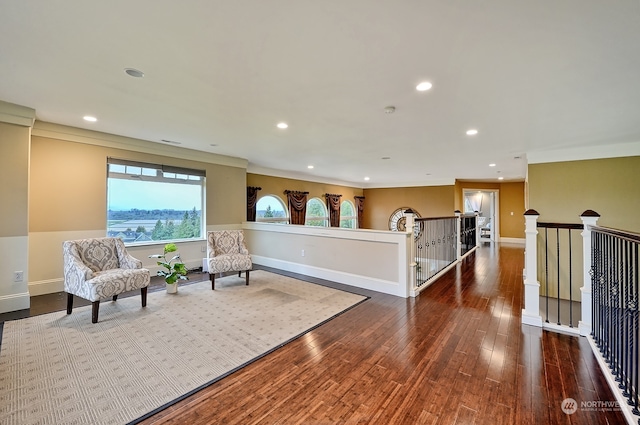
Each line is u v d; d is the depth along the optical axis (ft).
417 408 5.57
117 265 11.58
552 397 5.90
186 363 7.10
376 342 8.29
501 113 9.87
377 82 7.71
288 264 17.40
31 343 8.03
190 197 17.69
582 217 8.84
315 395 5.95
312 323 9.61
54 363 7.02
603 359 6.97
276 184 24.97
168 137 14.02
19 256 10.68
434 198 30.32
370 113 10.07
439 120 10.72
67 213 12.92
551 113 9.77
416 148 15.51
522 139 13.15
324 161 20.22
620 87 7.75
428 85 7.85
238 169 19.81
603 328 7.36
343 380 6.47
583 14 4.91
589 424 5.15
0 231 10.31
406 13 4.99
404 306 11.33
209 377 6.53
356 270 14.15
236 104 9.40
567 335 8.76
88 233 13.48
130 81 7.85
